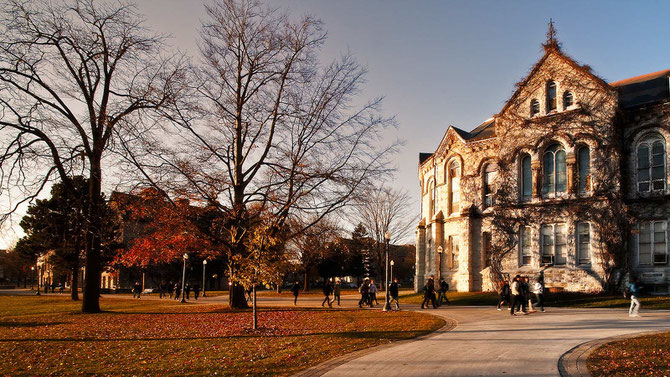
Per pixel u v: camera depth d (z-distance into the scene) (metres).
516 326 18.19
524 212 33.84
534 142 33.84
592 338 14.54
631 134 30.78
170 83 27.42
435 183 43.81
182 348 14.96
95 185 27.36
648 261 29.47
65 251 56.91
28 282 130.25
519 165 34.91
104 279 83.06
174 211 27.72
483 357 11.90
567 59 33.00
